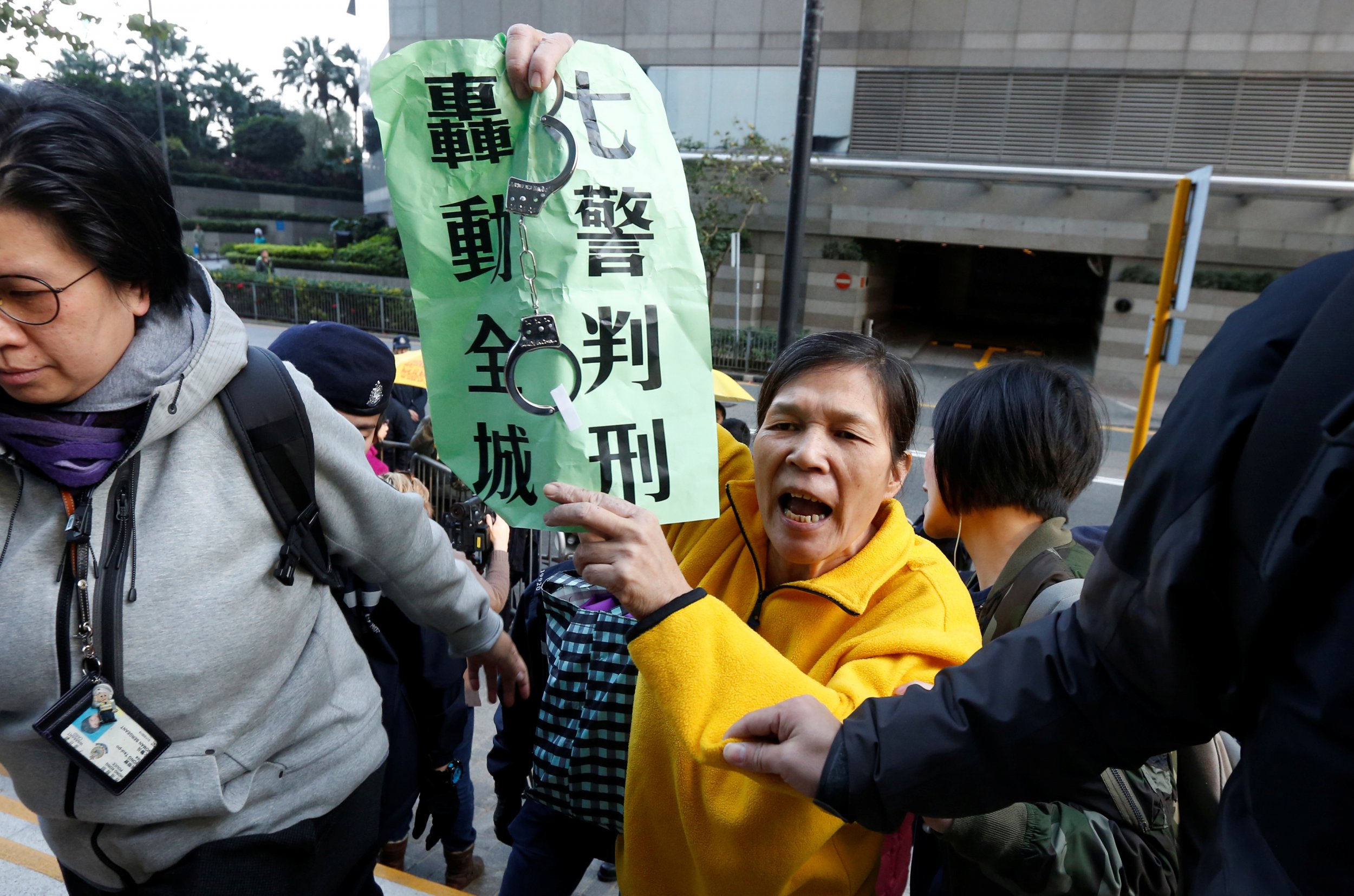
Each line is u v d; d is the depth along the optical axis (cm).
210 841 111
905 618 117
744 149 1791
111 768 99
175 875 110
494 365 111
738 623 106
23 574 96
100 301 92
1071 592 135
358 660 136
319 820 125
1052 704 85
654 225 112
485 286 112
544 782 146
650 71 1936
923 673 109
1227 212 1623
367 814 135
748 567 140
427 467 383
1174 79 1638
